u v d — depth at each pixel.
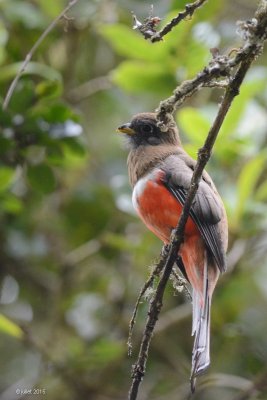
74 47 12.94
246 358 12.45
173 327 12.33
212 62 6.45
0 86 11.49
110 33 11.00
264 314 12.70
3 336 12.70
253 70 11.20
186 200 6.98
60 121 10.06
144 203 9.14
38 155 10.37
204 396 12.34
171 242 7.09
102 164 13.34
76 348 11.44
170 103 6.68
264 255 12.23
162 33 6.67
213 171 11.26
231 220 10.78
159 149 9.73
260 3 6.24
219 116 6.50
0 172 10.07
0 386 12.39
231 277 11.87
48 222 12.75
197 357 7.27
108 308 12.74
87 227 12.85
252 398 11.16
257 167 10.33
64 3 12.45
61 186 13.10
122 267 13.01
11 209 11.02
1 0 12.20
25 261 12.66
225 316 12.48
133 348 12.07
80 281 12.95
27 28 12.55
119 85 11.79
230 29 12.52
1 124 9.93
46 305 12.77
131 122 10.09
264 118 11.61
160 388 12.34
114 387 12.21
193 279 8.62
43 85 10.14
